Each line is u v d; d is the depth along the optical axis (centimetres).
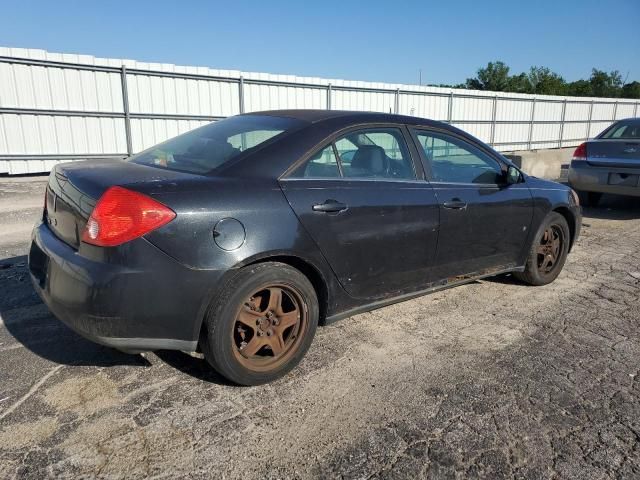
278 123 335
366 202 322
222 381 296
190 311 258
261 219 275
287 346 301
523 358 337
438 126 392
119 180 264
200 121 1362
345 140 331
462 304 436
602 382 309
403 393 290
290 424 258
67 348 329
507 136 2225
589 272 540
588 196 945
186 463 227
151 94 1273
